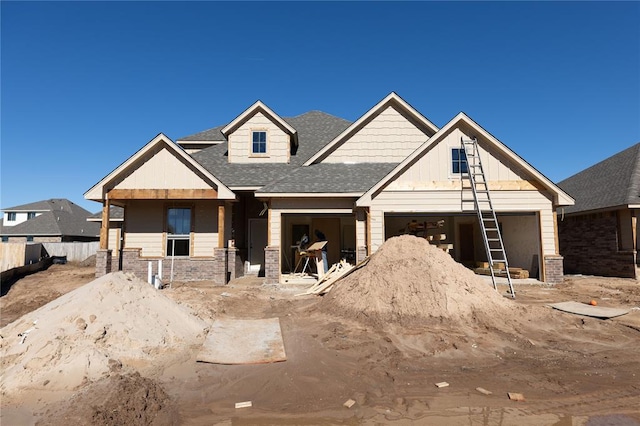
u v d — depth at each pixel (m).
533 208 14.88
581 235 18.92
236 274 17.08
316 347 6.82
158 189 15.52
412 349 6.64
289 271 18.50
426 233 17.97
